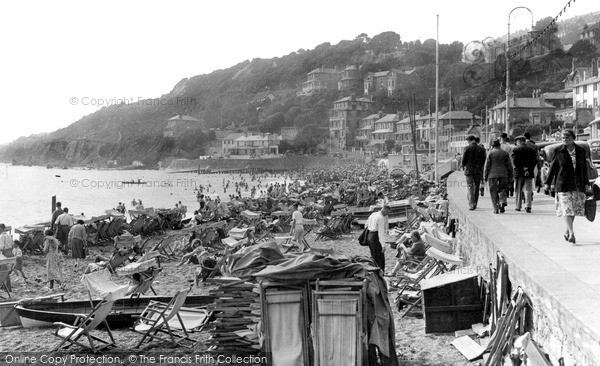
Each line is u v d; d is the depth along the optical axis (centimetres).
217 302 957
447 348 1052
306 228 3241
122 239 2362
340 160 18312
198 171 18688
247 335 957
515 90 12000
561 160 1084
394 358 912
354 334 859
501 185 1605
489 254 1141
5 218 6231
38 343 1188
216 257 2017
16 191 11912
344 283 872
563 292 712
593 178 1368
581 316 609
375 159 16438
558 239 1129
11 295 1755
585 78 10450
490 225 1349
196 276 1800
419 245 1641
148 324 1160
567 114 10644
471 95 15825
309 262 891
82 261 2442
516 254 964
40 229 2777
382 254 1609
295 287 894
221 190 12131
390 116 18162
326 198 4109
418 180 4903
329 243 2730
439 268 1392
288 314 888
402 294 1384
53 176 19650
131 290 1352
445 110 15675
